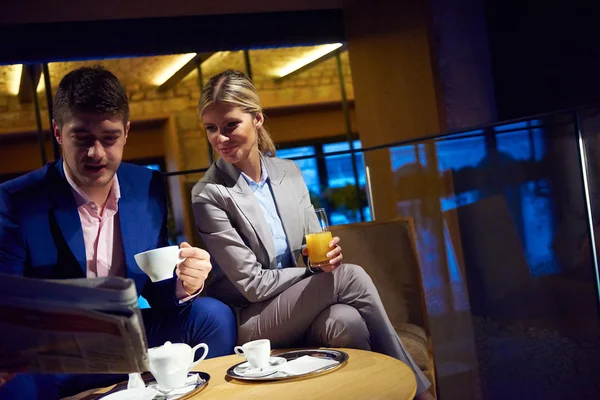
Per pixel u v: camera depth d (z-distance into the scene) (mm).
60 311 1042
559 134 2643
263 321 1965
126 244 1816
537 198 2811
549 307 2777
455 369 2984
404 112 4410
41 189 1770
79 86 1609
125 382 1521
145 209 1875
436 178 3588
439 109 4004
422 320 2104
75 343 1073
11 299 1053
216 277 2146
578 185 2600
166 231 1928
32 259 1729
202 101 2119
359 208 4457
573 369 2672
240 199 2094
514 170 2932
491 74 3986
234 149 2111
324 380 1336
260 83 9234
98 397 1381
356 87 4996
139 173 1932
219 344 1909
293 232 2184
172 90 9383
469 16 3992
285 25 4660
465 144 3238
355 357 1510
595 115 2486
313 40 4816
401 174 3994
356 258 2172
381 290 2145
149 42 4359
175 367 1341
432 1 3953
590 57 3148
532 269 2855
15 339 1093
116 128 1646
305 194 2277
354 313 1853
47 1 4023
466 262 3221
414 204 3840
